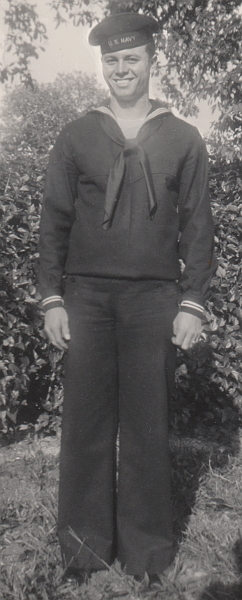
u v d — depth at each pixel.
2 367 3.39
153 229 1.94
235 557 2.29
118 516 2.18
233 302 3.71
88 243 1.98
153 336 2.00
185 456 3.31
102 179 1.93
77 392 2.06
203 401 3.95
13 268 3.41
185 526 2.52
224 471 3.08
